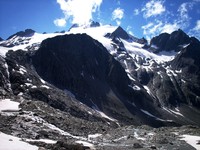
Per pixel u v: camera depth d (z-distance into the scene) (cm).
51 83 15738
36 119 6284
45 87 12612
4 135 4066
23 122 5744
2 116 5838
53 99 11719
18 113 6356
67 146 4303
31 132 5256
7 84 11112
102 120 12975
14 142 3694
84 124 8156
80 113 12138
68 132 6631
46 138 5225
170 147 5997
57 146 4225
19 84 11462
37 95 11256
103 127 8600
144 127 8888
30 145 3772
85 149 4394
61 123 7106
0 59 12600
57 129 6250
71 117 8381
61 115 7969
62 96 12988
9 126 5288
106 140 6744
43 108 7819
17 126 5403
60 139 5384
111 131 8100
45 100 11250
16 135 4803
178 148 5894
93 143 5812
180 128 8606
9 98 7944
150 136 7238
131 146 5984
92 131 7650
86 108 14162
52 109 8225
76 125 7650
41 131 5481
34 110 7200
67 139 5559
